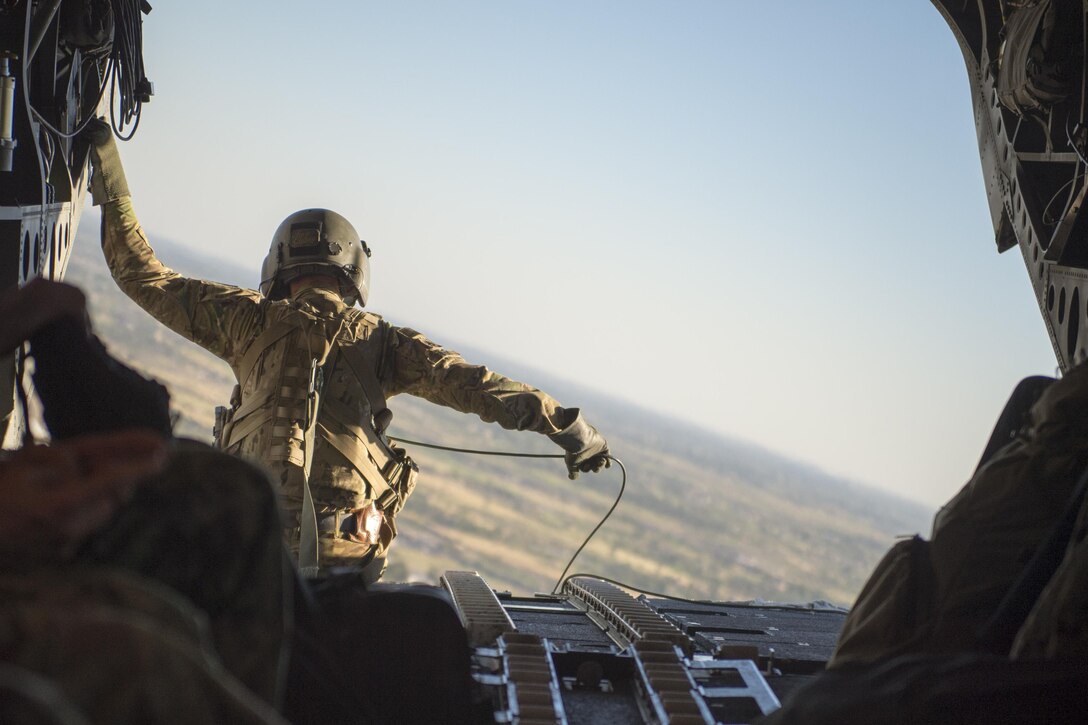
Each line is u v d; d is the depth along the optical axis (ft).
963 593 6.90
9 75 15.58
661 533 288.51
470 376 16.31
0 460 4.15
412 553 190.60
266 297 17.54
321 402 15.55
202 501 5.17
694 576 247.70
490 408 16.26
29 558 4.05
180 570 5.05
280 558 5.41
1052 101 20.77
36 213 17.11
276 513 5.41
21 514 3.92
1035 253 21.85
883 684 6.14
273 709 5.17
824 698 6.21
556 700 10.36
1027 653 6.15
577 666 11.93
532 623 15.87
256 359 15.90
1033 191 22.49
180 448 5.41
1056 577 6.14
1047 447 7.14
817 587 276.82
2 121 15.55
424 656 7.79
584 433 16.78
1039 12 20.33
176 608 4.10
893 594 7.06
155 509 5.08
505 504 262.88
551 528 251.80
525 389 16.53
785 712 6.29
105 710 3.36
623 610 15.94
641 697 11.23
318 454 15.29
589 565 225.15
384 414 15.96
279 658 5.26
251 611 5.21
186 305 16.30
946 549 7.11
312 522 14.32
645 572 236.43
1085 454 7.06
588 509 289.53
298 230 17.39
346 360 15.83
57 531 3.99
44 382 6.28
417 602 7.84
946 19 27.02
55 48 18.45
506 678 10.80
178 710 3.51
